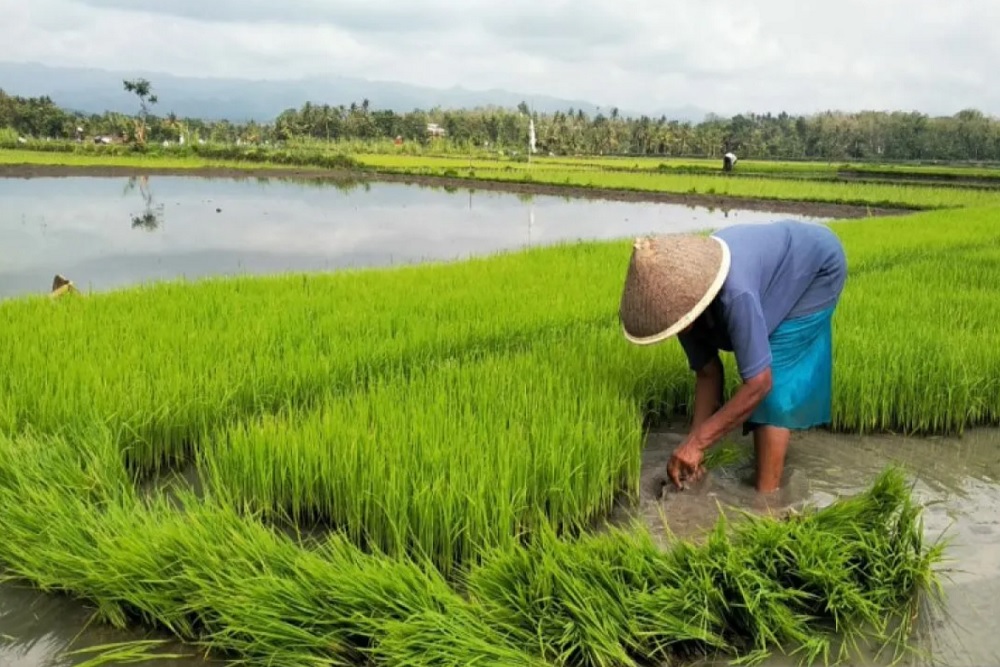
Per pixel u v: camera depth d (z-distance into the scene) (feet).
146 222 68.85
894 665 9.19
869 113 330.75
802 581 10.37
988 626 9.84
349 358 17.60
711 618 9.61
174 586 9.86
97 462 12.33
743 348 11.63
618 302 24.97
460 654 8.74
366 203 92.48
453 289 27.09
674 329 11.44
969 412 17.04
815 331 12.81
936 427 16.72
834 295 12.85
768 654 9.45
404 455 12.19
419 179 133.69
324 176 139.85
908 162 265.75
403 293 26.02
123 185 110.93
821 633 9.84
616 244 42.42
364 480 11.98
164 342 18.24
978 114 315.99
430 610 9.22
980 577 10.89
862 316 21.57
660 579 10.08
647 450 15.29
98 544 10.43
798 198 97.55
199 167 148.05
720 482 13.82
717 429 12.14
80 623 10.00
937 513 12.85
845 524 10.93
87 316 21.44
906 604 10.27
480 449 12.17
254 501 12.76
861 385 16.48
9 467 12.34
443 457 12.00
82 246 54.03
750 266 11.85
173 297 24.70
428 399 14.29
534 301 24.64
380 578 9.59
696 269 11.47
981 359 17.60
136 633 9.85
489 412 13.62
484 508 11.17
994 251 36.68
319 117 271.69
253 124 288.92
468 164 178.60
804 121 350.43
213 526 10.61
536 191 114.21
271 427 13.21
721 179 132.87
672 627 9.43
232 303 23.75
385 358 18.06
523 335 20.88
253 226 67.56
